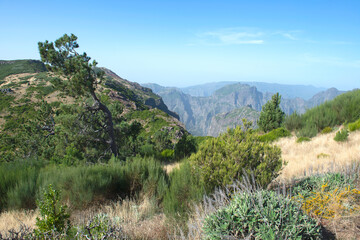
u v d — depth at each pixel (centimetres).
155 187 623
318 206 355
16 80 9669
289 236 267
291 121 1958
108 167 714
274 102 2166
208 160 494
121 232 336
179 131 5972
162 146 2877
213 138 549
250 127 570
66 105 1808
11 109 6381
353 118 1593
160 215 488
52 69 1605
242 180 454
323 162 688
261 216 286
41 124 2781
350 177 429
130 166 691
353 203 353
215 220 308
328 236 294
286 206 300
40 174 727
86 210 551
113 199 621
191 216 421
